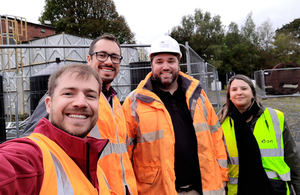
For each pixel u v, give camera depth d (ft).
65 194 2.64
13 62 36.86
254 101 7.29
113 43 6.17
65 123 3.16
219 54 125.08
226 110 7.60
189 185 6.65
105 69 6.03
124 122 6.05
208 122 7.39
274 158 6.79
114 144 5.19
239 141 7.03
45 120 3.15
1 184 1.98
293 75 48.88
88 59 6.40
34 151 2.56
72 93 3.23
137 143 6.63
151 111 6.63
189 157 6.68
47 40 37.68
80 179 2.95
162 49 7.00
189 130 7.03
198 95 7.22
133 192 5.49
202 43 126.41
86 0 98.68
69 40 37.19
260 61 145.18
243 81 7.18
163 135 6.32
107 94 6.03
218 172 6.87
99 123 5.07
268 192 6.48
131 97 7.06
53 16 103.19
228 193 7.52
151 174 6.28
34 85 21.03
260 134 7.03
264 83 47.55
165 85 7.30
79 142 3.03
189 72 15.12
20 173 2.22
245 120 7.13
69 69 3.30
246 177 6.74
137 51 29.89
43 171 2.52
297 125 21.97
